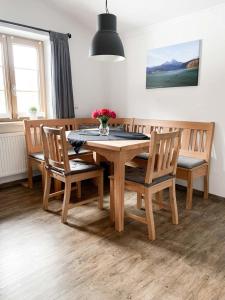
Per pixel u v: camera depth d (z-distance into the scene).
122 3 3.06
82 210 2.65
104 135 2.67
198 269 1.74
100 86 4.27
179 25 3.12
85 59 3.99
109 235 2.17
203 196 3.06
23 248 1.97
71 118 3.77
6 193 3.13
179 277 1.66
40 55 3.68
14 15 3.12
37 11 3.32
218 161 2.96
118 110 4.10
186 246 2.01
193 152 3.05
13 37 3.36
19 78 3.51
